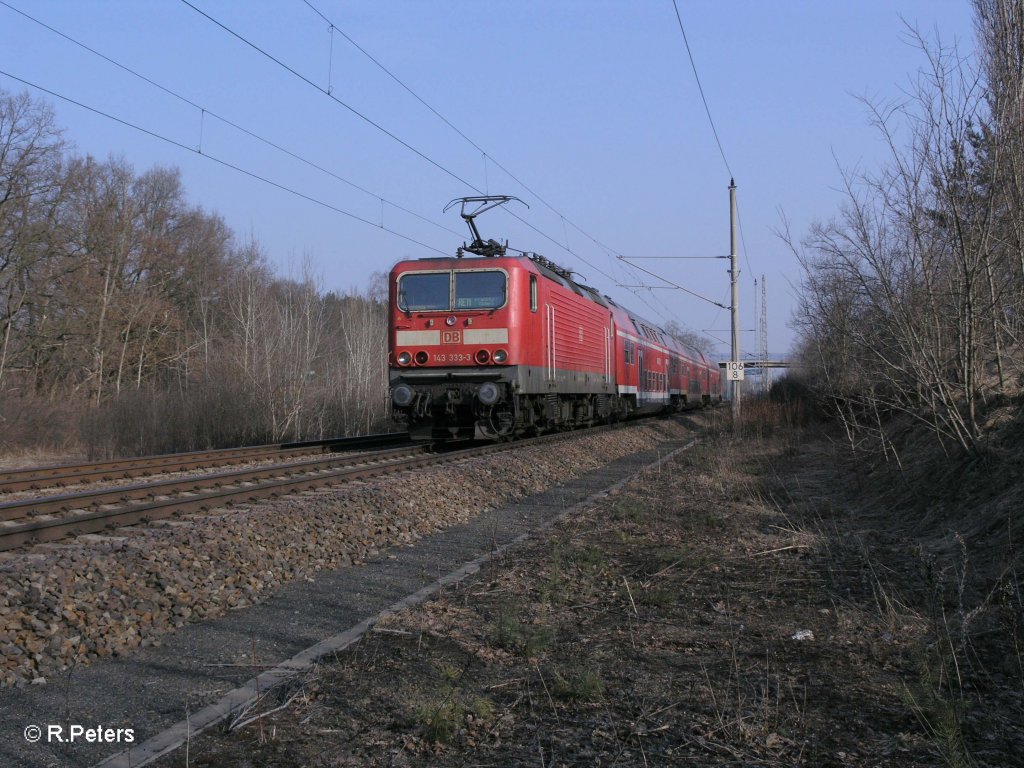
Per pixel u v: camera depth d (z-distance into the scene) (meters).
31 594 6.21
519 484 14.89
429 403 17.48
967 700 4.67
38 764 4.31
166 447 25.95
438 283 17.45
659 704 4.93
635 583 7.88
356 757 4.38
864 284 12.10
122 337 39.00
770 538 9.61
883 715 4.65
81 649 5.82
